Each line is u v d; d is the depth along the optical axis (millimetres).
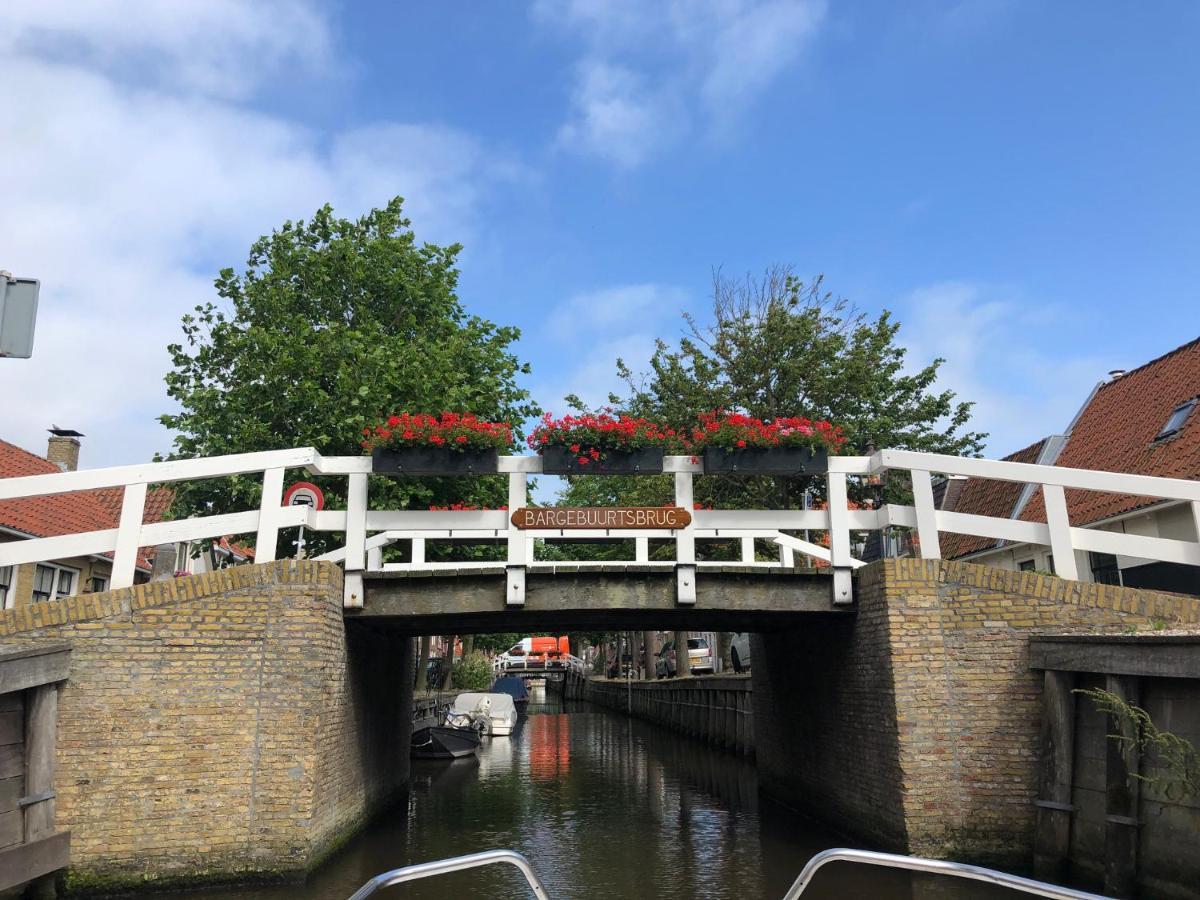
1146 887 7223
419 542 11234
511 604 10086
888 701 9281
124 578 8992
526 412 19234
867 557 15891
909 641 9211
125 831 8312
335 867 9594
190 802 8477
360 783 11586
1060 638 8445
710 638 41031
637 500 22172
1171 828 7020
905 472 21172
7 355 6590
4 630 8406
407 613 10125
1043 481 9727
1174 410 16016
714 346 21312
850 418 20547
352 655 10883
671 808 14414
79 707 8430
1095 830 7930
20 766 7809
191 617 8797
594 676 67250
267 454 9586
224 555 20266
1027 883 3398
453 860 3941
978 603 9219
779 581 10453
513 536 10078
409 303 18828
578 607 10281
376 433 10195
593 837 11859
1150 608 8883
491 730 31453
